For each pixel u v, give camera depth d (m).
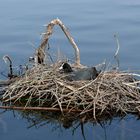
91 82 8.99
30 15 17.52
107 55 12.94
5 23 16.36
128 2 20.05
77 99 9.01
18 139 8.31
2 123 8.88
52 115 9.07
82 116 8.95
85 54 13.05
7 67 11.68
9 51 13.20
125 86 9.27
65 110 8.99
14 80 10.09
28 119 9.08
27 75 9.78
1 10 18.55
